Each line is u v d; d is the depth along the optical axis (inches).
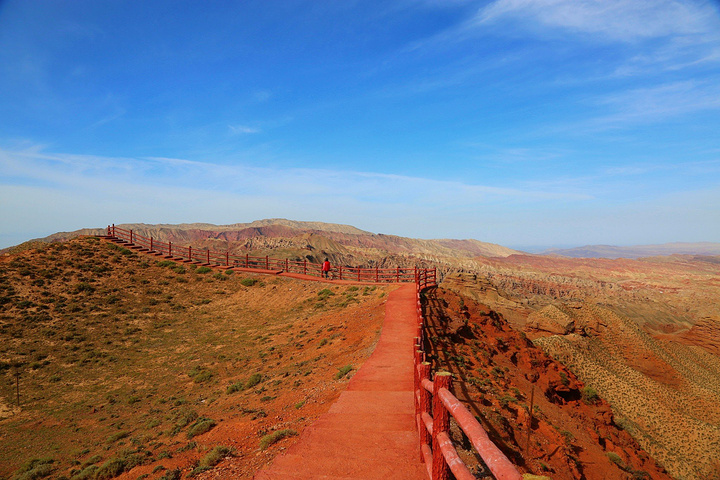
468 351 820.6
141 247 1843.0
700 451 1909.4
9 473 544.7
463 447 299.7
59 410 765.3
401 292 1096.2
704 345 5118.1
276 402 522.3
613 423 1128.2
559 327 3400.6
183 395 780.6
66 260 1508.4
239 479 269.6
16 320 1112.2
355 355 653.3
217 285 1546.5
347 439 245.4
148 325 1211.2
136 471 398.6
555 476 433.4
